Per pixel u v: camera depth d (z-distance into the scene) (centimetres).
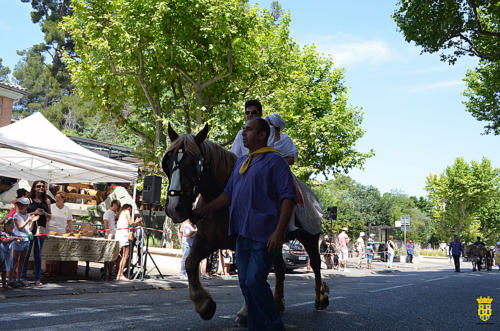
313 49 2747
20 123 1083
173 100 2188
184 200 368
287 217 307
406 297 861
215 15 1689
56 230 1027
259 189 320
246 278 316
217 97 2089
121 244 1088
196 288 387
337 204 4266
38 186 880
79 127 4434
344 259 2056
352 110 2848
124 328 421
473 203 5691
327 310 588
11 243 816
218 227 396
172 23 1773
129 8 1662
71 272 1130
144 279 1112
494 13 1458
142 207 2278
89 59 1934
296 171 2352
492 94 2502
